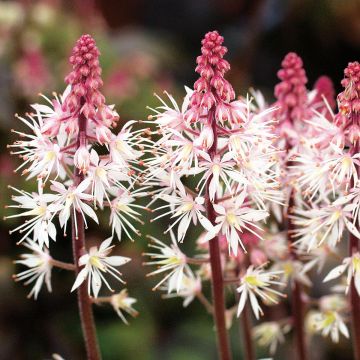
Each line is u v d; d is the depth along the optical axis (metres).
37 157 0.31
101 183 0.31
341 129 0.32
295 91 0.35
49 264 0.33
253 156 0.32
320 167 0.32
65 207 0.31
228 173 0.31
